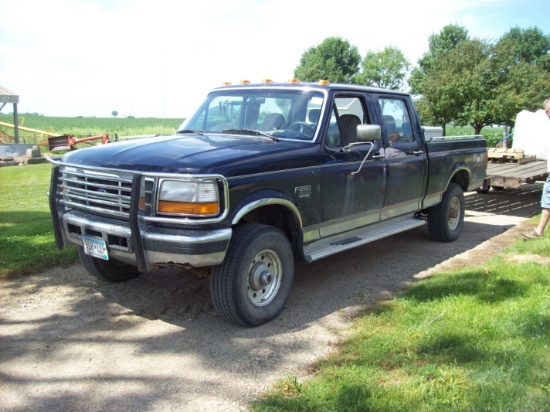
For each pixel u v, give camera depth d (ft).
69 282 17.30
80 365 11.91
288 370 11.68
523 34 170.19
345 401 9.88
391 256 21.25
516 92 73.51
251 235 13.37
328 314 14.93
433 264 20.06
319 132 15.94
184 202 12.28
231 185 12.77
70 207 14.73
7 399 10.51
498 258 19.44
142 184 12.68
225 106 18.12
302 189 14.94
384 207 18.93
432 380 10.45
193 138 15.75
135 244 12.57
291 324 14.21
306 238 15.72
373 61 153.79
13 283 17.15
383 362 11.46
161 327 13.97
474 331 12.62
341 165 16.43
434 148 21.70
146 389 10.90
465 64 74.33
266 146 14.70
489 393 9.87
